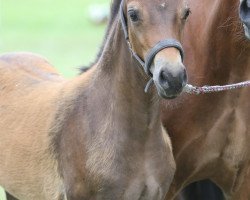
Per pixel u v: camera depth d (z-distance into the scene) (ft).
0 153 37.24
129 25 31.22
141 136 32.63
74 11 145.79
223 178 36.47
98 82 33.68
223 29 35.09
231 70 35.58
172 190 36.45
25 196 36.24
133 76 32.24
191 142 35.65
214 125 35.42
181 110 35.50
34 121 36.06
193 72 35.94
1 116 37.96
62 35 116.78
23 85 38.40
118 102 32.71
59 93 35.76
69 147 33.78
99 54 36.47
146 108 32.40
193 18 36.35
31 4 157.07
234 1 34.55
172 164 33.91
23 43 107.55
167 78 29.09
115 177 32.55
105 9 129.49
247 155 35.53
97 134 33.06
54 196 34.53
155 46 29.86
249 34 32.42
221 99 35.22
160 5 30.14
